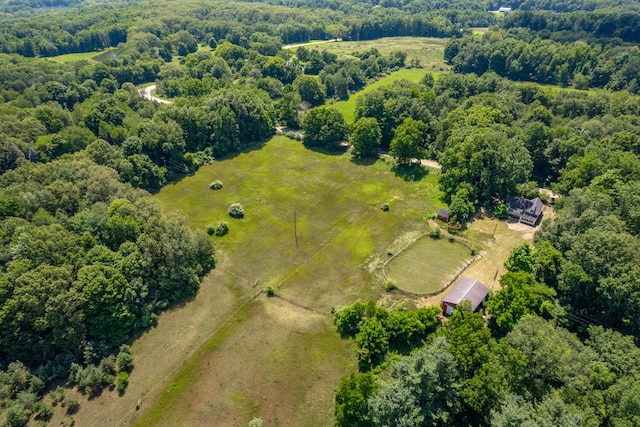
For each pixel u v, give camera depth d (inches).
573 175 3639.3
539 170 4402.1
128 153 4156.0
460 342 2092.8
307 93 6486.2
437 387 1870.1
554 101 5206.7
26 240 2588.6
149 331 2659.9
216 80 6461.6
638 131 4249.5
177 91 6491.1
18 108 4510.3
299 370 2393.0
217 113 4921.3
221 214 3846.0
